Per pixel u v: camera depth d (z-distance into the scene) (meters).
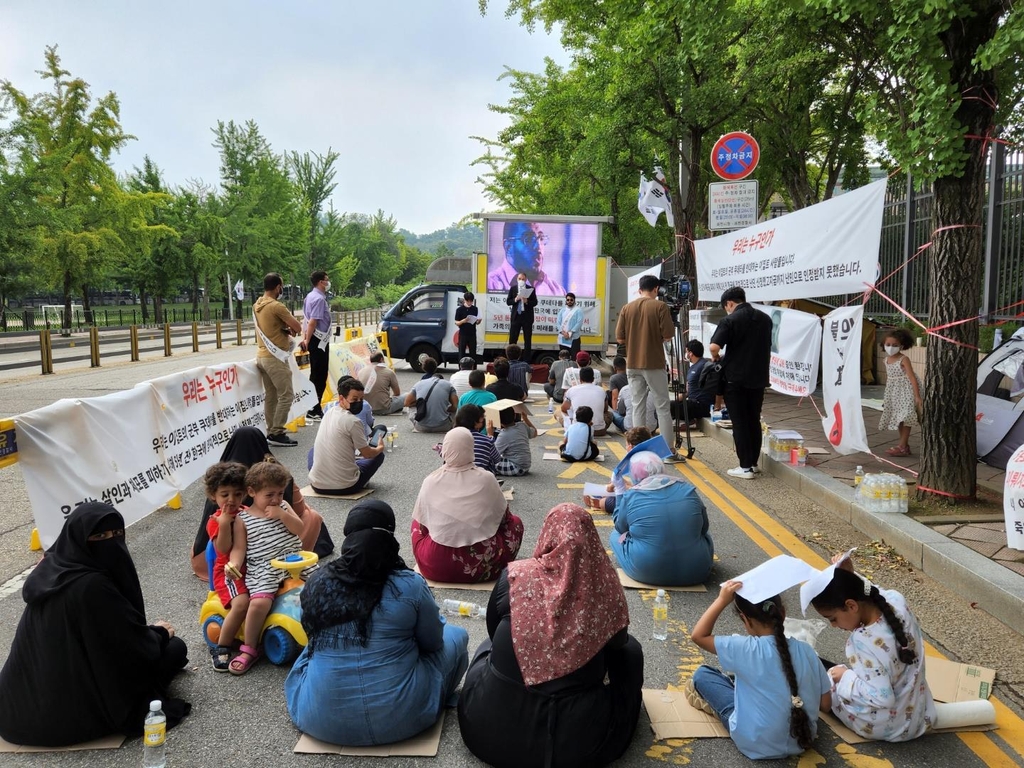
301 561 4.02
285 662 4.01
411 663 3.29
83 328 39.28
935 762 3.18
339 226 82.19
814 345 8.21
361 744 3.25
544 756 2.96
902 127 6.42
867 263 6.88
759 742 3.16
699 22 8.07
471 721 3.12
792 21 11.38
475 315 16.83
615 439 10.40
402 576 3.31
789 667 3.14
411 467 8.62
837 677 3.55
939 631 4.38
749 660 3.18
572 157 20.72
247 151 60.69
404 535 6.19
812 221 7.84
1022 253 8.81
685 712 3.55
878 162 16.09
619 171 17.17
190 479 7.44
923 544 5.34
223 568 4.11
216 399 8.41
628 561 5.22
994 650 4.15
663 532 5.03
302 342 11.37
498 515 5.14
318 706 3.21
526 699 2.99
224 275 58.03
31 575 3.32
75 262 32.78
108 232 34.50
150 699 3.48
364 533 3.28
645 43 10.24
